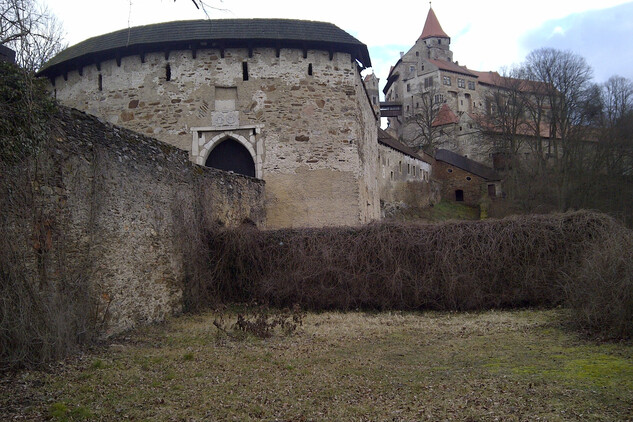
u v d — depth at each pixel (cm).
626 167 3503
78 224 793
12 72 680
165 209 1086
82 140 812
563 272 1125
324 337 875
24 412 502
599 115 3931
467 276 1184
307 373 640
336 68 1769
